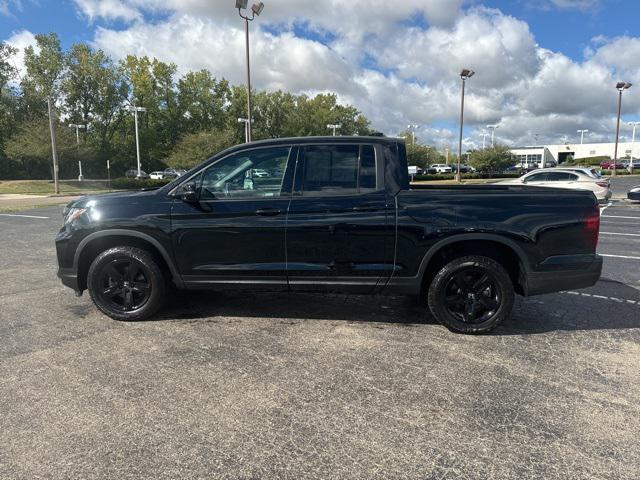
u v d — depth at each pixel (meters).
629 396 3.11
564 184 18.14
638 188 19.36
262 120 84.25
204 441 2.59
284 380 3.31
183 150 54.12
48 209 18.88
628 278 6.48
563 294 5.64
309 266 4.21
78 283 4.59
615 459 2.45
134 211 4.36
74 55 62.72
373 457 2.46
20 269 6.95
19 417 2.81
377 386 3.23
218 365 3.55
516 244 4.03
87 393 3.11
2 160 55.88
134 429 2.70
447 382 3.30
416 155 66.88
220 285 4.36
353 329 4.36
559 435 2.67
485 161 62.72
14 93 59.06
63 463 2.39
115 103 66.06
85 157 49.94
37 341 4.01
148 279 4.47
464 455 2.48
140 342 4.00
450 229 4.04
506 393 3.14
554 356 3.76
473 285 4.21
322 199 4.16
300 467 2.38
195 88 73.94
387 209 4.10
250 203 4.22
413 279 4.16
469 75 33.78
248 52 21.28
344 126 93.06
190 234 4.29
